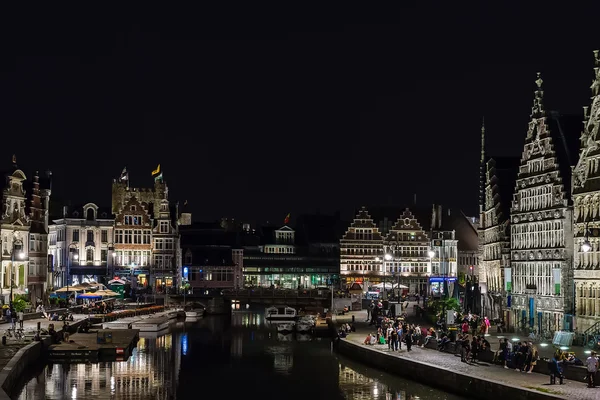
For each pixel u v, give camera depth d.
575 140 84.25
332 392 62.69
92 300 123.62
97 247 151.00
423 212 170.75
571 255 78.56
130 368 73.81
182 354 86.19
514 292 90.06
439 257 164.12
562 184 80.19
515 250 90.12
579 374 51.34
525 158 88.94
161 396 62.19
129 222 153.50
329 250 191.62
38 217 118.75
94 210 151.12
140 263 154.12
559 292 79.31
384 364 69.12
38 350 72.44
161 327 111.31
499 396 50.47
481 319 90.88
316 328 107.56
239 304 182.62
